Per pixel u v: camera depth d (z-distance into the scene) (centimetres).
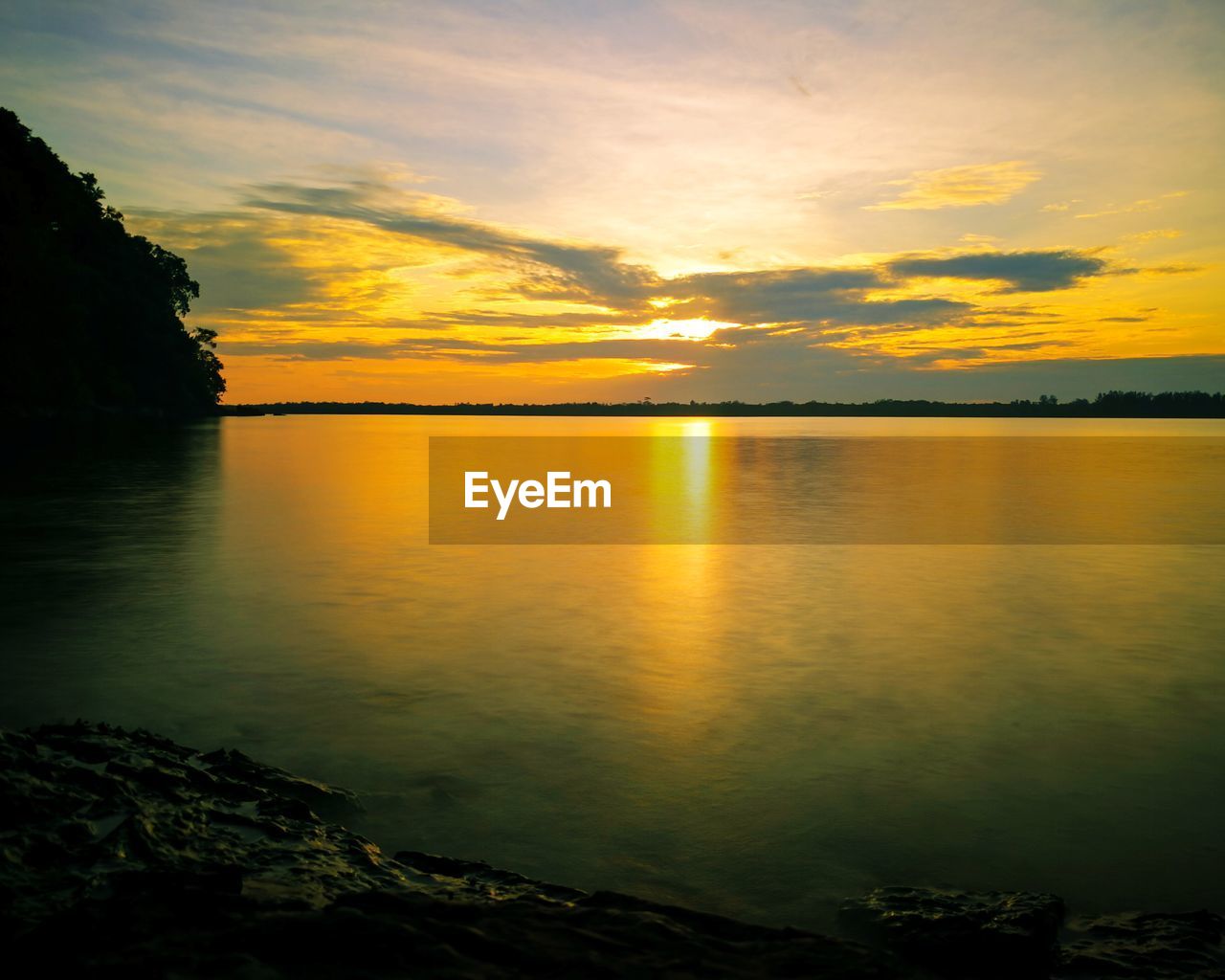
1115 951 322
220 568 1123
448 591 1002
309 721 573
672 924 279
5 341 5497
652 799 465
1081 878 391
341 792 454
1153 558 1291
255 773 457
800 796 471
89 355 7581
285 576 1077
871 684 670
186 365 9875
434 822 434
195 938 255
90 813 373
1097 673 704
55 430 5616
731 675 690
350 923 265
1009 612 921
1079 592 1030
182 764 453
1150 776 502
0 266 5278
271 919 267
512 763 510
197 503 1869
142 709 588
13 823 352
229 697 618
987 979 304
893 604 962
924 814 451
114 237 9175
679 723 581
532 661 721
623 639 797
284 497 2025
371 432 7562
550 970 250
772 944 271
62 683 640
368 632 811
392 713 591
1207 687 666
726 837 423
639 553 1305
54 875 319
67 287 6356
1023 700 636
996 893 363
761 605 950
